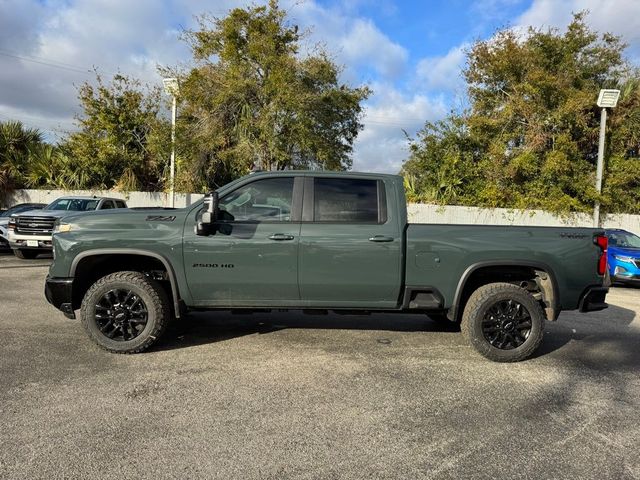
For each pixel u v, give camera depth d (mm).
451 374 4730
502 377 4691
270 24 17969
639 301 9719
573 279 5152
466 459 3141
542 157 18609
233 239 4996
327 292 5113
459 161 19109
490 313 5137
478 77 20016
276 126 17656
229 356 5074
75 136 19828
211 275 5035
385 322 6742
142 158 20031
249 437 3348
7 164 19219
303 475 2904
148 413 3676
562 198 17547
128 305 5070
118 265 5414
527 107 18406
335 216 5105
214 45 18734
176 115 18906
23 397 3908
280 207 5133
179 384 4270
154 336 5051
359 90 19703
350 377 4559
